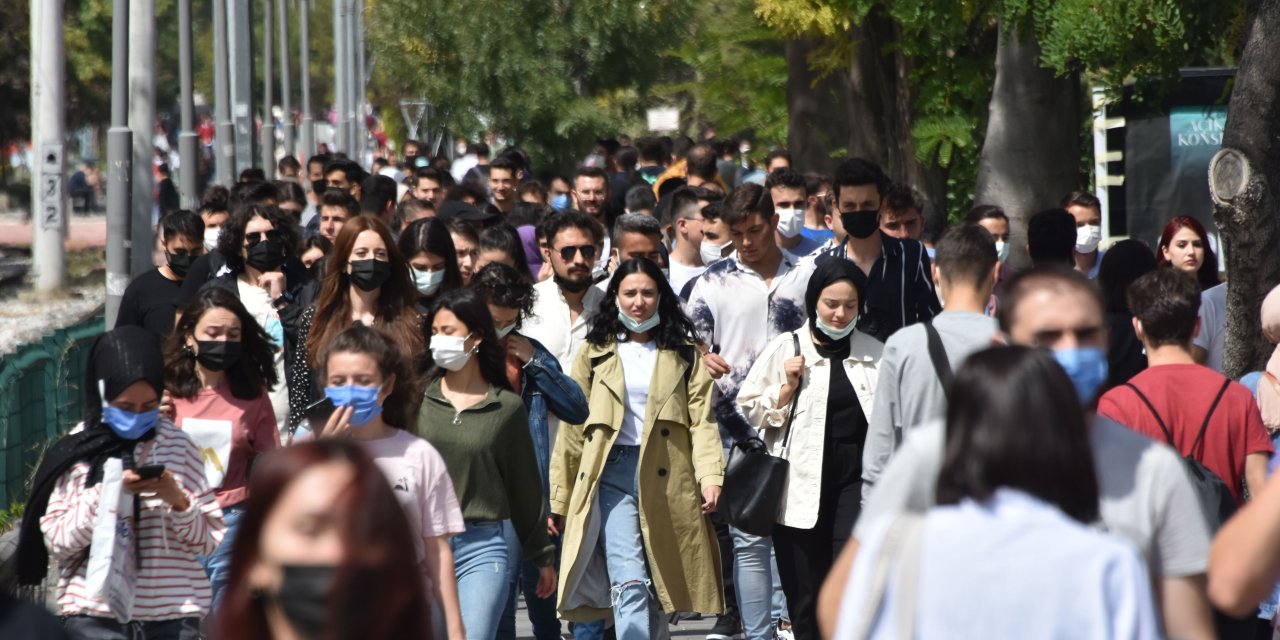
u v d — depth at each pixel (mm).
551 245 28406
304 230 45906
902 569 10320
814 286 22812
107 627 18359
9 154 175750
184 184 76812
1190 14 35719
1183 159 51531
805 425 22906
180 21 76688
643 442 23922
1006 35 39562
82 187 195750
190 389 22703
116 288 48406
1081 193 34719
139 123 55062
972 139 52375
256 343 22984
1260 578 11523
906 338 18859
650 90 139000
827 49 59094
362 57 191375
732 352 28359
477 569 20797
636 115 142875
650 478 23906
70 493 18375
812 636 23125
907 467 12242
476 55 134125
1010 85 44875
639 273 24062
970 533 10281
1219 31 37375
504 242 28984
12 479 35500
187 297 31594
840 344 23062
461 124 137250
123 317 33094
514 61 133375
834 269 22734
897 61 55969
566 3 135250
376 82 194625
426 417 20953
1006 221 33594
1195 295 17922
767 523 22766
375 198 40969
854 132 61094
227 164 98438
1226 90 49156
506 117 135500
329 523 8820
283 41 134750
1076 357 12922
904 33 52281
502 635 23406
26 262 115750
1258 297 25125
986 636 10008
